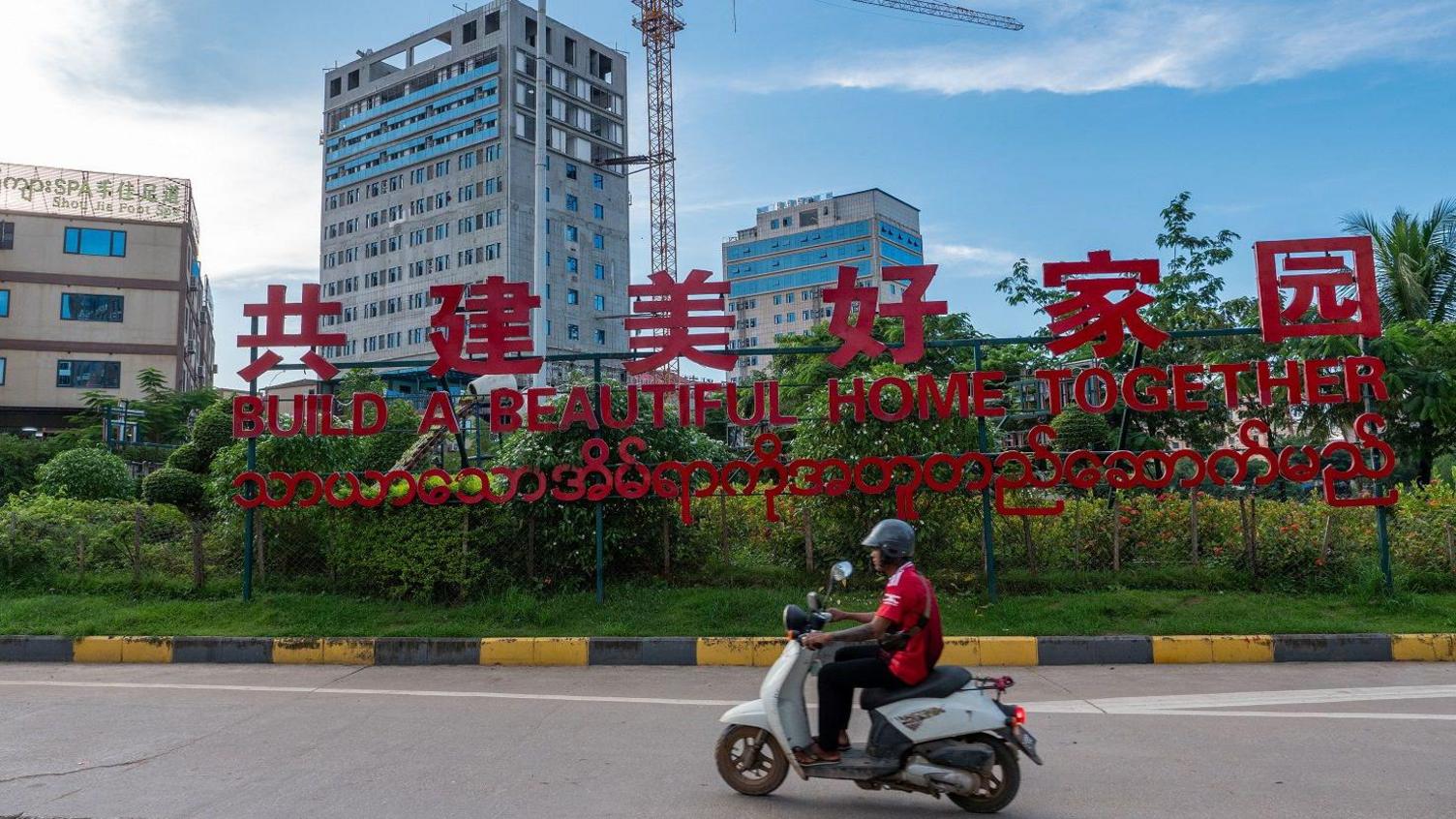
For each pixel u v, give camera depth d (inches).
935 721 175.9
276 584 430.9
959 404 406.3
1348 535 414.9
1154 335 389.1
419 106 2950.3
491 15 2849.4
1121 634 344.5
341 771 204.2
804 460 399.9
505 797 185.9
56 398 1571.1
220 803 183.0
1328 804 177.8
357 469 530.6
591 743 228.2
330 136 3169.3
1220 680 302.2
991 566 390.3
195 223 1870.1
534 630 364.8
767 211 4495.6
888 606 178.1
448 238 2815.0
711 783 195.8
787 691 185.9
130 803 183.3
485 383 438.0
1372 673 310.3
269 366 422.3
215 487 478.9
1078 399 393.4
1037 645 336.5
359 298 3004.4
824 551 434.0
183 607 394.6
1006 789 175.5
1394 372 492.4
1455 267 778.2
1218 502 438.6
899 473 407.5
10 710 268.1
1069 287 395.9
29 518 448.1
